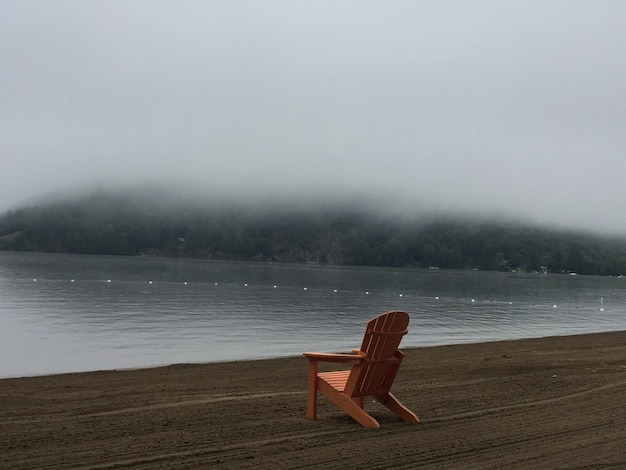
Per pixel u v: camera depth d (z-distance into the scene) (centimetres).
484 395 980
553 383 1106
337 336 2547
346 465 577
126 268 10862
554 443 676
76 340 2261
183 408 840
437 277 13250
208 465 568
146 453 604
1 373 1489
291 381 1149
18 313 3372
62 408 835
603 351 1759
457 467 582
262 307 4269
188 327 2825
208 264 15775
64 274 8156
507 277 15500
